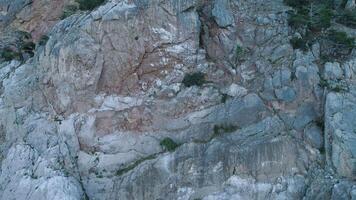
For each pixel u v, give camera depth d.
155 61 47.34
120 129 46.09
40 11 57.75
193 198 43.12
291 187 42.72
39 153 46.12
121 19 47.28
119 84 47.06
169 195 43.41
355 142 42.38
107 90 47.09
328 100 44.16
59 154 45.66
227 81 46.94
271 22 48.28
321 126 44.59
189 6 47.75
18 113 48.84
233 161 43.44
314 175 42.88
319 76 45.62
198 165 43.66
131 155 45.28
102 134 46.06
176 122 45.81
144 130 45.84
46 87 48.47
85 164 45.38
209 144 44.19
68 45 47.47
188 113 46.00
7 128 48.88
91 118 46.44
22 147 46.94
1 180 46.09
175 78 47.09
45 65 48.84
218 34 48.50
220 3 48.91
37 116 48.16
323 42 47.28
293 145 43.78
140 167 44.19
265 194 42.69
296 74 45.69
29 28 57.47
